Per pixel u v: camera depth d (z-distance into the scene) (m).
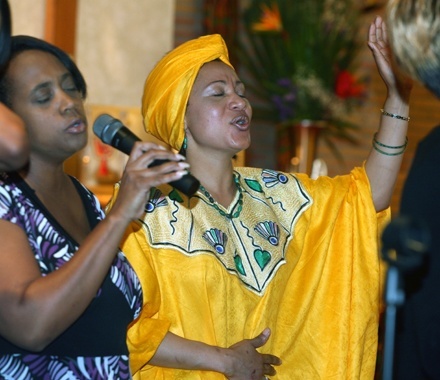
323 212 3.88
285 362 3.75
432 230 2.77
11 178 3.00
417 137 9.40
